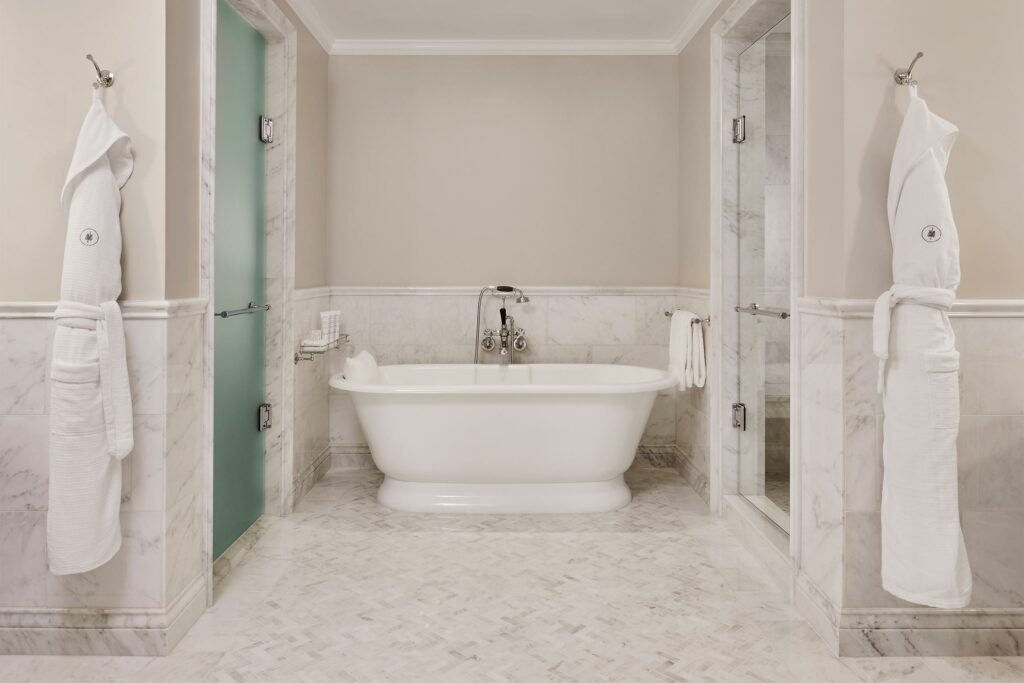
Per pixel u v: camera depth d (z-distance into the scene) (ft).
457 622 7.96
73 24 7.16
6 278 7.21
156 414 7.24
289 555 9.98
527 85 14.61
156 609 7.29
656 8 12.91
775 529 10.11
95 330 6.89
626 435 11.84
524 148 14.65
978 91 7.23
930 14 7.18
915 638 7.29
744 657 7.22
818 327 7.75
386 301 14.62
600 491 12.05
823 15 7.64
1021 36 7.24
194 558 8.04
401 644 7.46
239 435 10.66
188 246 7.86
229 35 10.16
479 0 12.55
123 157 7.14
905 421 6.83
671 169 14.67
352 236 14.58
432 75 14.58
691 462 13.47
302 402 12.65
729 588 8.92
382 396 11.48
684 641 7.54
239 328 10.62
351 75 14.52
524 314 14.65
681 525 11.32
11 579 7.32
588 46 14.53
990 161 7.29
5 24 7.15
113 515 7.02
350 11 13.01
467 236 14.66
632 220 14.70
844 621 7.27
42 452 7.26
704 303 12.50
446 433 11.57
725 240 11.98
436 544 10.44
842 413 7.22
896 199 7.00
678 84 14.60
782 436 10.55
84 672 6.93
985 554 7.34
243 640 7.55
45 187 7.18
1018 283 7.35
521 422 11.51
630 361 14.69
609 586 8.96
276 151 11.74
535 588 8.89
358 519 11.55
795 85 8.27
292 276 11.81
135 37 7.14
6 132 7.16
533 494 11.89
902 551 6.86
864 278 7.20
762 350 11.12
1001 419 7.30
